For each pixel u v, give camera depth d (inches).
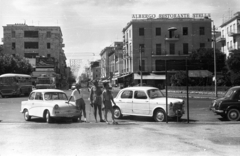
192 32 2402.8
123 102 569.9
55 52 3107.8
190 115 643.5
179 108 520.7
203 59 2171.5
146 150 288.7
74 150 289.7
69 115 522.3
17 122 537.3
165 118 519.5
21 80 1537.9
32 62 2945.4
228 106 540.4
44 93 557.9
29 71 2361.0
